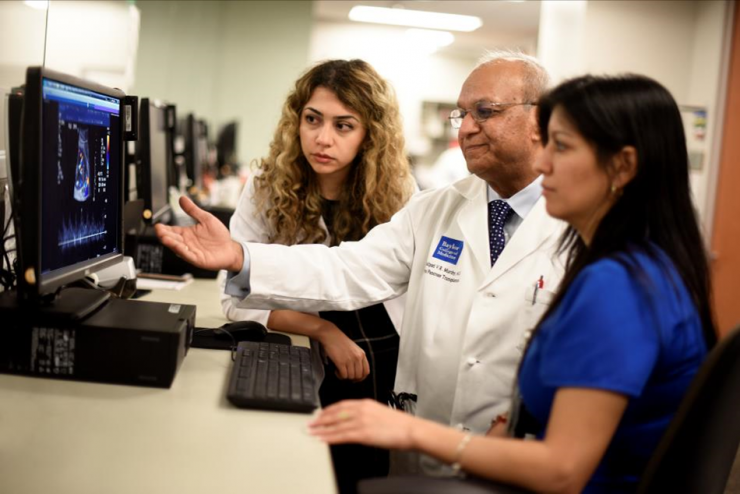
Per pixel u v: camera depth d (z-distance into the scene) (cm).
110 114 142
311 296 154
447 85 995
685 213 99
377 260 164
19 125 120
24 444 95
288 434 106
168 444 99
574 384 91
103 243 142
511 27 823
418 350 162
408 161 203
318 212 191
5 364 120
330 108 178
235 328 157
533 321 144
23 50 195
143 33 584
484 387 146
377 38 938
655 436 99
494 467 91
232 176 568
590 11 543
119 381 121
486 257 154
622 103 96
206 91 722
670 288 95
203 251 144
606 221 99
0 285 147
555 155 100
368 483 87
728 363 87
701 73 536
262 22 725
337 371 172
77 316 120
